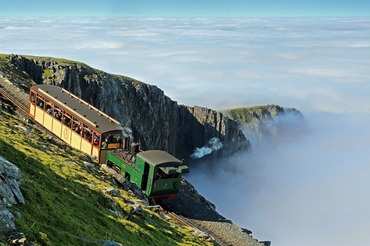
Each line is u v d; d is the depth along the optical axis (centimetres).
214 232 3828
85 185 2556
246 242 3831
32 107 5622
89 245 1625
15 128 3556
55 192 2103
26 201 1653
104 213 2261
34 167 2289
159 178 3916
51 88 5447
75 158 3566
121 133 4450
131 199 3173
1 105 5297
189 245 2744
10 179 1609
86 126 4478
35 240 1373
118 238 1981
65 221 1727
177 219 3784
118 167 4228
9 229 1338
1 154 2153
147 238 2322
